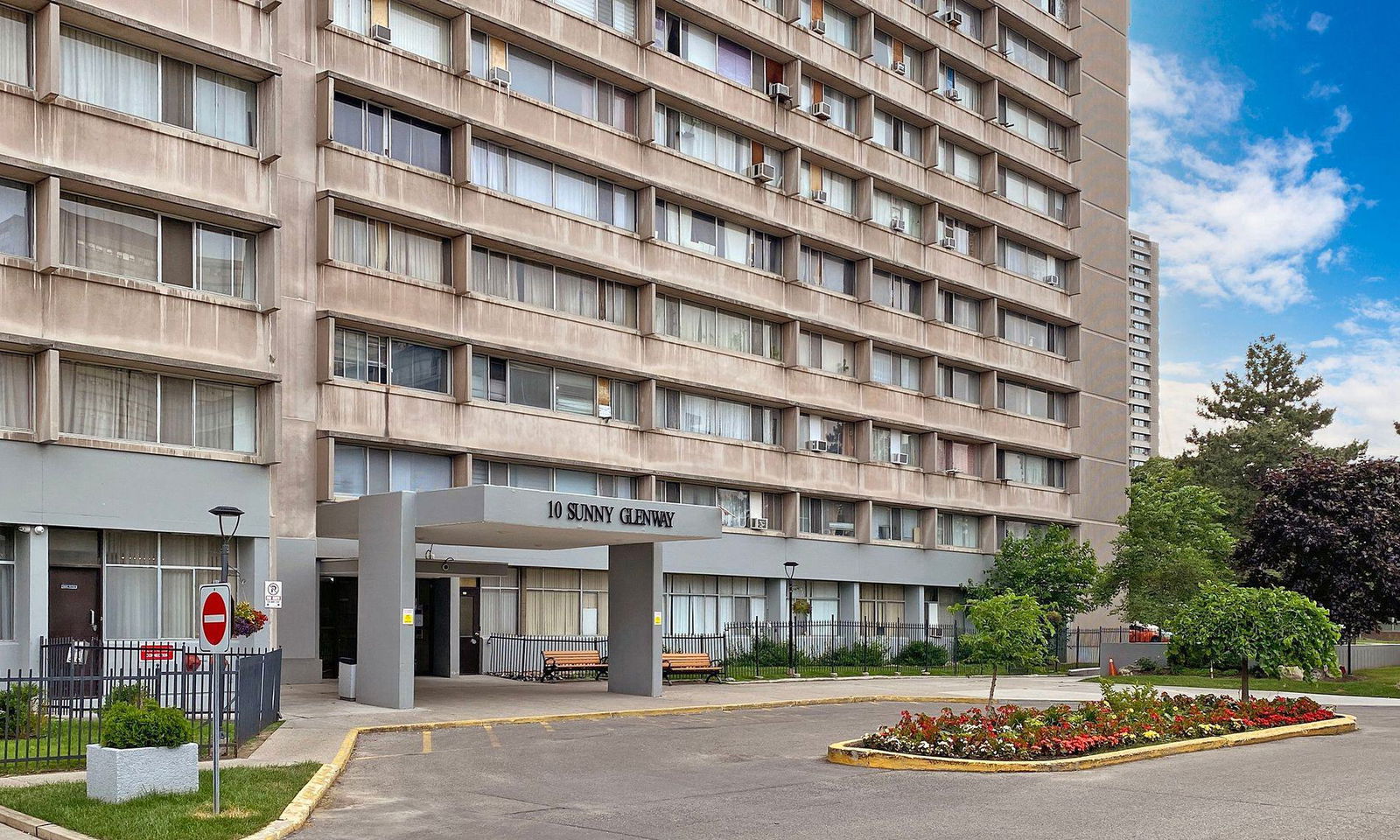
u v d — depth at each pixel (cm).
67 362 2639
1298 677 3916
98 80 2716
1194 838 1254
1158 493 5216
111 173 2692
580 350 3941
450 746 2077
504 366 3772
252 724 2009
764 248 4669
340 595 3453
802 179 4812
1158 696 2506
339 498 3341
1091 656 5944
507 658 3781
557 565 3947
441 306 3566
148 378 2761
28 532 2525
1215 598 2639
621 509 2878
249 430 2923
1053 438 6034
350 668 2792
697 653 4034
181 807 1341
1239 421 8850
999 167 5762
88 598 2658
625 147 4125
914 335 5259
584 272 4006
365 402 3378
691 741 2167
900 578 5191
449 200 3594
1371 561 4275
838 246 4853
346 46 3394
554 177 3919
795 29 4772
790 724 2517
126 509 2675
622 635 3192
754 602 4703
